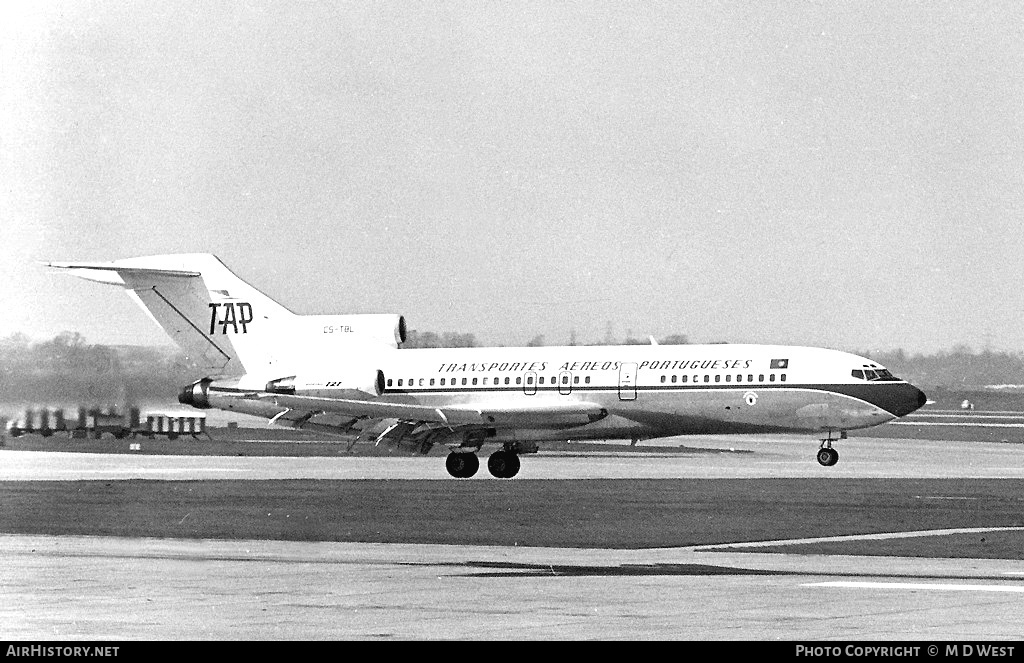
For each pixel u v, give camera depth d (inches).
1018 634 2101.4
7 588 2608.3
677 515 4178.2
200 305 6875.0
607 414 6466.5
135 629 2155.5
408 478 5959.6
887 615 2278.5
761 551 3280.0
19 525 3863.2
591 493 5036.9
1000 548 3331.7
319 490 5123.0
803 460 7509.8
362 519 4045.3
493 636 2089.1
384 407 6353.3
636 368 6456.7
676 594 2527.1
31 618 2252.7
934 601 2434.8
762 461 7396.7
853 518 4089.6
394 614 2297.0
